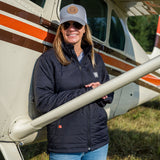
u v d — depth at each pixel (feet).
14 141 5.00
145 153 9.78
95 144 4.50
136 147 10.15
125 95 10.19
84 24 4.63
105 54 7.95
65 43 4.44
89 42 4.92
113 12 8.39
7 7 4.57
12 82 4.83
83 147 4.36
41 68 4.50
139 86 11.01
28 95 5.17
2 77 4.65
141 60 10.48
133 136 10.78
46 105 4.38
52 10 5.39
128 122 13.17
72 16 4.50
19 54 4.85
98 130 4.56
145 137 10.77
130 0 8.39
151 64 3.95
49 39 5.43
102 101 4.72
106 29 7.88
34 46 5.11
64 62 4.43
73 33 4.62
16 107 4.99
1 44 4.53
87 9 7.06
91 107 4.50
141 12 9.85
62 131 4.36
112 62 8.42
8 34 4.61
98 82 4.61
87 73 4.68
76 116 4.39
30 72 5.12
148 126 12.40
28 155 8.80
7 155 4.69
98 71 4.98
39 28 5.17
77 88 4.55
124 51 9.20
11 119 4.92
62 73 4.46
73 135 4.34
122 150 9.82
